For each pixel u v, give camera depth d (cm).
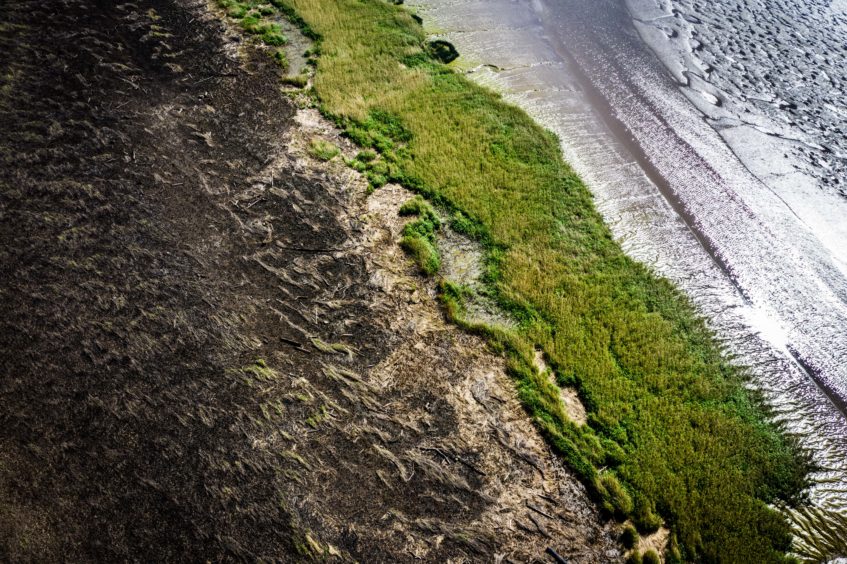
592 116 1620
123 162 1330
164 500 868
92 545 817
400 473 925
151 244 1191
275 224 1259
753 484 945
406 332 1106
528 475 941
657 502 920
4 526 823
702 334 1145
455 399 1020
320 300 1139
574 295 1177
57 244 1164
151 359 1023
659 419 1008
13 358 1002
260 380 1016
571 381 1054
